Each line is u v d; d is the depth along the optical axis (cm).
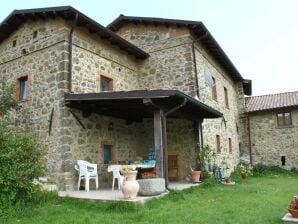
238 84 1753
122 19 1187
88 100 753
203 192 777
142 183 649
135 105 809
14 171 541
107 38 952
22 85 927
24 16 897
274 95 1817
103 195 654
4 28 948
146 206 578
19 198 568
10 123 888
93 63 907
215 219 495
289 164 1575
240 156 1680
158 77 1104
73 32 849
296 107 1587
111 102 769
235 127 1616
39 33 888
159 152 720
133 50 1059
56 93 809
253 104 1766
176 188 759
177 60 1080
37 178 606
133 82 1105
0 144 561
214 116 1015
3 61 981
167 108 775
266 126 1666
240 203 636
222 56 1300
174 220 488
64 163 764
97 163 871
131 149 1045
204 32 1072
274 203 636
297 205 485
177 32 1102
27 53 909
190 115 924
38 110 841
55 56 833
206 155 967
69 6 781
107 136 932
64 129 779
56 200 637
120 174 792
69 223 474
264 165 1587
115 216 519
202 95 1092
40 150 615
